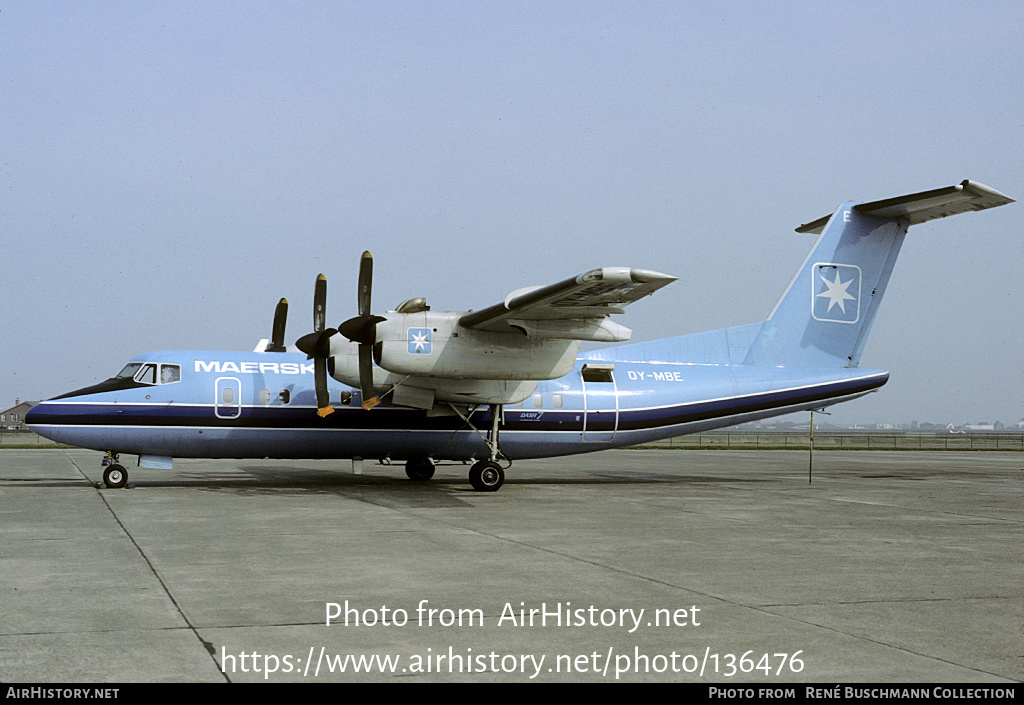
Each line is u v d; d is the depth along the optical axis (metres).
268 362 17.33
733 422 19.08
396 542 9.96
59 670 5.05
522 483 19.23
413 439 17.59
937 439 78.12
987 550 9.79
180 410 16.45
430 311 15.84
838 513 13.59
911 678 5.08
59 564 8.38
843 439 76.19
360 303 15.59
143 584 7.45
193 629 5.98
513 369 15.82
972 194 16.59
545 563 8.66
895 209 18.72
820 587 7.59
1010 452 46.06
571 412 18.14
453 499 15.16
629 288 13.38
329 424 17.14
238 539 10.10
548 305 14.41
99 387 16.41
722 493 17.06
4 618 6.23
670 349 19.20
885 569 8.51
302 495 15.56
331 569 8.23
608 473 23.30
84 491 16.05
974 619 6.45
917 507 14.70
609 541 10.23
